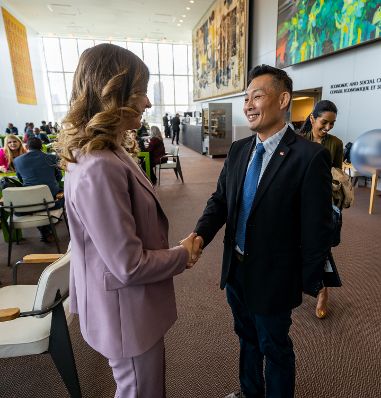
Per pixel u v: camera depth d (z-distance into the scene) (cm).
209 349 168
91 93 70
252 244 96
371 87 457
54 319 123
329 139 168
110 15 1153
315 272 92
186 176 677
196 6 1075
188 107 1672
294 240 96
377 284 225
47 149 546
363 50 463
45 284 114
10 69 1092
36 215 294
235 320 120
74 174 67
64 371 128
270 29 726
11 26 1102
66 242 330
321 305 190
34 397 142
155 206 79
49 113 1598
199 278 242
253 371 122
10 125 972
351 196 160
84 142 68
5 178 328
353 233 317
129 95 71
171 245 312
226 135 952
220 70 1041
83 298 77
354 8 448
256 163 99
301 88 620
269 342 104
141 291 77
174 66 1616
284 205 91
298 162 89
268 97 90
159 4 1044
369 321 186
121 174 66
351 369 151
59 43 1516
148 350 81
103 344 77
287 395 108
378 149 354
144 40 1530
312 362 156
